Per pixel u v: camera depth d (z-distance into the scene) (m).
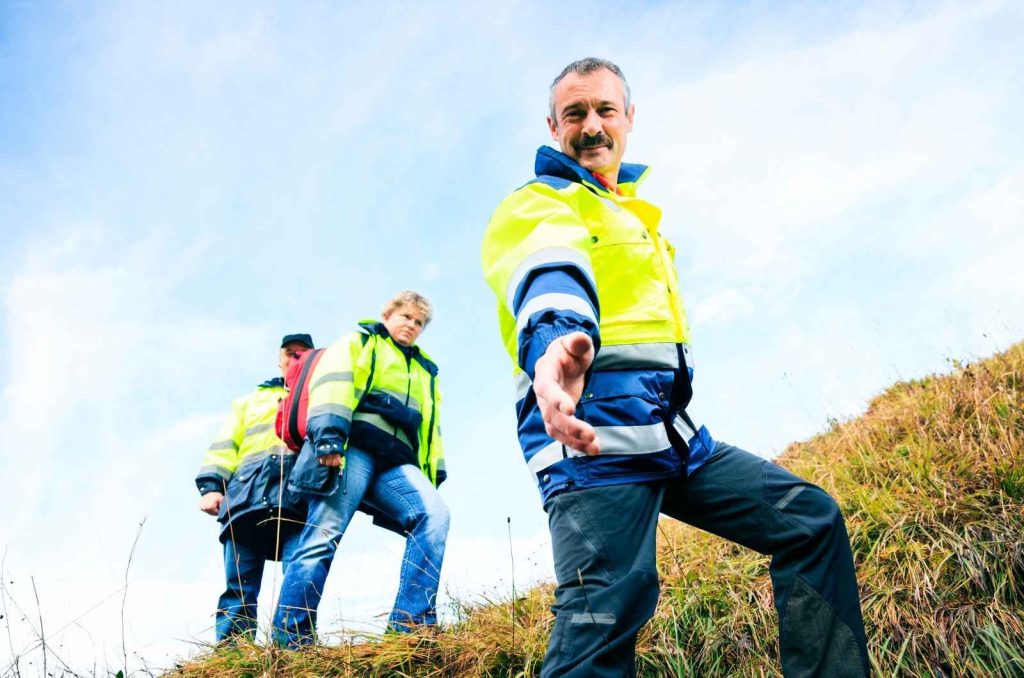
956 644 2.37
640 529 1.38
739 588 2.82
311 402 3.27
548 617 2.79
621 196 1.82
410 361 3.62
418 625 2.86
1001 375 4.07
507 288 1.31
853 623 1.48
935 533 2.85
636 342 1.48
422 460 3.62
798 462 4.46
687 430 1.59
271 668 2.64
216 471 3.92
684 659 2.53
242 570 3.55
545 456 1.44
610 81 1.83
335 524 3.14
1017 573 2.58
